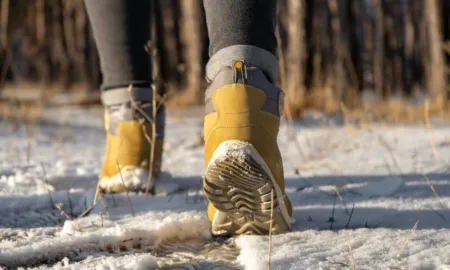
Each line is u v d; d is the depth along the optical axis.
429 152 2.89
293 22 8.18
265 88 1.46
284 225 1.44
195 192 2.10
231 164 1.30
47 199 1.98
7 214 1.82
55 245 1.36
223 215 1.45
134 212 1.76
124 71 2.06
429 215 1.62
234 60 1.46
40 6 18.61
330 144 3.50
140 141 2.07
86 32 15.92
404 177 2.24
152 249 1.43
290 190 2.12
